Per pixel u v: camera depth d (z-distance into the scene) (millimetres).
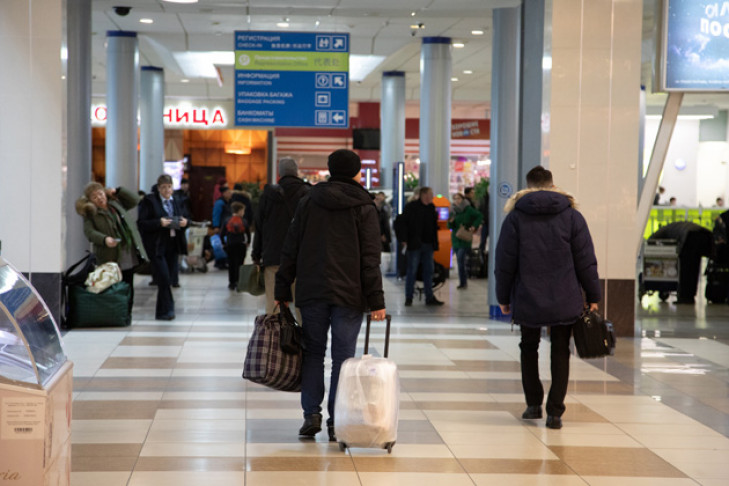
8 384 4867
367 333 7883
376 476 6934
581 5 14875
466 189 26703
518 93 16297
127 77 27172
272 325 7840
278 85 22500
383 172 35312
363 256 7789
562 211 8562
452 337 14797
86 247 19719
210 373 11094
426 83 27109
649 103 15148
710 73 15023
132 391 9945
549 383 10977
